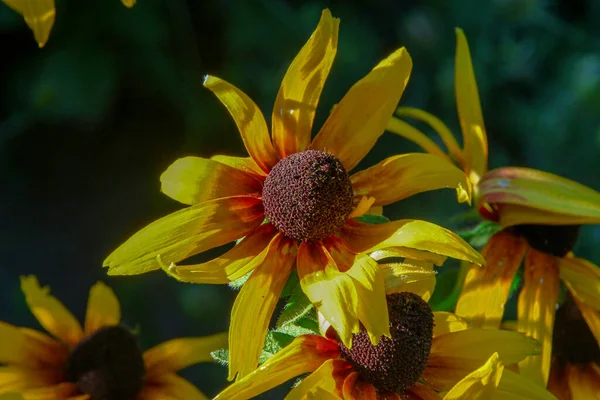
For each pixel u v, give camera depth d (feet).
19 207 3.56
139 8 3.28
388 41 3.59
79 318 3.41
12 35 3.31
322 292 1.42
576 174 3.41
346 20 3.47
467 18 3.59
